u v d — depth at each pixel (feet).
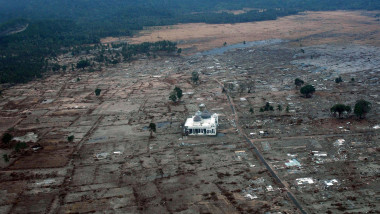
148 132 522.06
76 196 357.61
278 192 348.59
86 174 402.11
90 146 480.23
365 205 318.86
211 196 347.56
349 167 387.34
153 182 379.14
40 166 425.69
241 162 415.03
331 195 338.13
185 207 331.57
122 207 335.88
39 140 509.35
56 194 363.15
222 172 393.91
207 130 497.46
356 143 444.14
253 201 335.47
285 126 518.37
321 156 417.49
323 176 372.99
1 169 422.00
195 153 445.78
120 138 504.43
